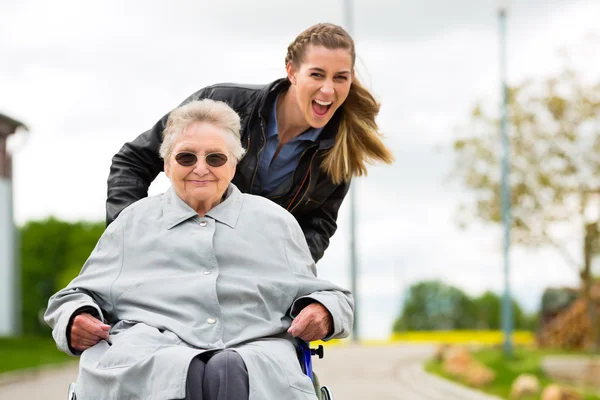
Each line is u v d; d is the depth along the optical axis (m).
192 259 3.79
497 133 29.48
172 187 3.98
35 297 43.72
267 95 4.62
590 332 30.42
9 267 34.94
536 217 29.25
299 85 4.54
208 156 3.83
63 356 27.69
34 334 43.59
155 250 3.82
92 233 43.78
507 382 20.17
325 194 4.87
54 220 44.28
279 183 4.81
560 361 23.36
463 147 29.53
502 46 24.66
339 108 4.79
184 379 3.36
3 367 22.94
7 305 34.78
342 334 3.83
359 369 24.09
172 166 3.87
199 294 3.71
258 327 3.72
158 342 3.58
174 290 3.72
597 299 30.36
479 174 29.50
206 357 3.57
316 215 4.95
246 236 3.88
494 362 23.97
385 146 4.86
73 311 3.63
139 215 3.90
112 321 3.81
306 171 4.77
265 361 3.53
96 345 3.66
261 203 4.01
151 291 3.74
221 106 3.95
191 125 3.88
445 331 51.69
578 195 29.17
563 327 31.09
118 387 3.46
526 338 41.91
